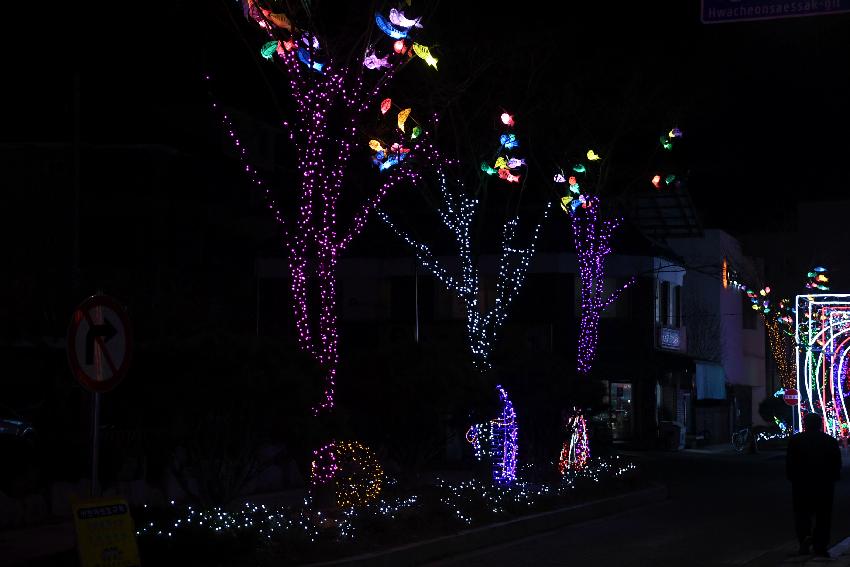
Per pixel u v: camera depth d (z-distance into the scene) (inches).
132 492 710.5
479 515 668.7
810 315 1700.3
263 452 863.1
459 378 765.3
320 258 673.0
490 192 1787.6
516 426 911.0
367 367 763.4
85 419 757.3
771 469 1364.4
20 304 927.0
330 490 640.4
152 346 524.7
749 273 2276.1
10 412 941.2
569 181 1112.2
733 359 2345.0
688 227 1941.4
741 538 656.4
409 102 1026.1
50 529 596.7
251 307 1621.6
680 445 1877.5
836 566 525.3
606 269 1798.7
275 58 722.8
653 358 1817.2
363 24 796.6
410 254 1786.4
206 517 496.7
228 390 515.5
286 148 1660.9
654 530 704.4
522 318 1754.4
